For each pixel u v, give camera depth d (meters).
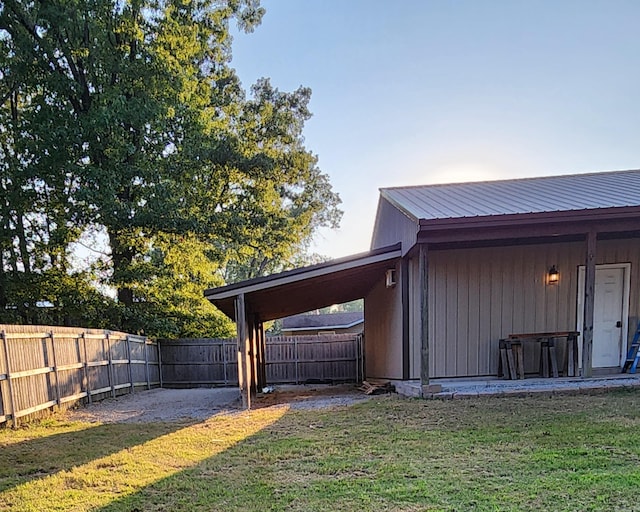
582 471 3.41
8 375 6.18
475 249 7.66
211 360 14.33
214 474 3.83
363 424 5.32
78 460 4.45
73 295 13.48
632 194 7.62
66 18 11.80
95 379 9.00
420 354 7.14
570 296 7.68
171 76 13.24
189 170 14.12
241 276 27.86
